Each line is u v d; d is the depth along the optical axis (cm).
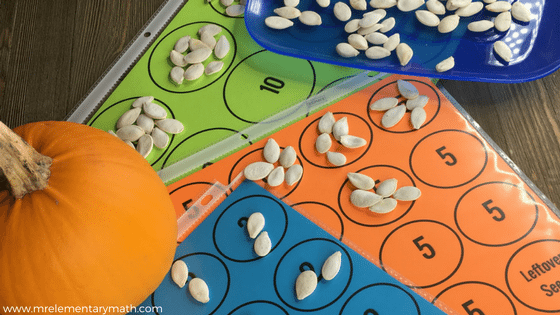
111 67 80
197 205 66
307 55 75
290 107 73
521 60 70
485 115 69
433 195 63
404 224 62
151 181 52
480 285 57
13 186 45
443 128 68
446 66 69
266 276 60
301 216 64
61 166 48
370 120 71
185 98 76
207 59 80
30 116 78
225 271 61
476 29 73
